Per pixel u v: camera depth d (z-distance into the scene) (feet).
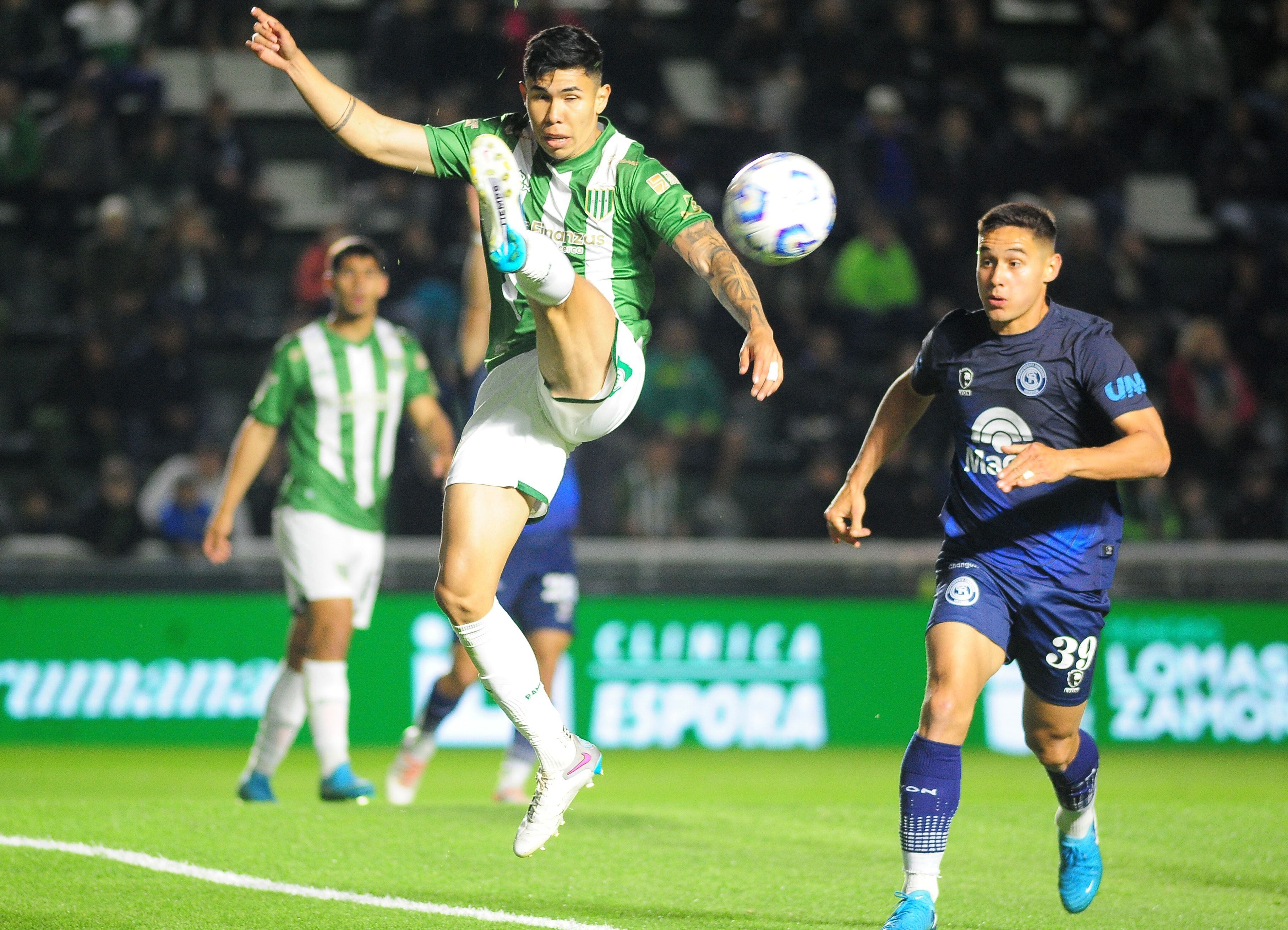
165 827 36.52
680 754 71.87
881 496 82.79
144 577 71.72
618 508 83.05
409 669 71.82
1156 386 92.32
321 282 91.97
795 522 82.58
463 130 29.04
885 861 34.91
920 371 30.48
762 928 28.09
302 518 45.88
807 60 105.40
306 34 116.06
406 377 47.57
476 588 27.25
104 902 29.22
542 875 32.55
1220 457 91.35
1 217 104.58
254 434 46.83
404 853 34.47
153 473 87.86
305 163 113.70
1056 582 28.73
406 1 98.94
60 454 88.02
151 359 88.74
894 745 75.10
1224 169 112.47
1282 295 102.89
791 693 74.59
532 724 28.07
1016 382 29.12
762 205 29.12
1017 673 75.72
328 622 45.73
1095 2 125.49
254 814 38.50
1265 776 66.49
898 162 99.04
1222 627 76.89
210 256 95.76
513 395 28.09
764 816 41.14
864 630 75.46
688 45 120.78
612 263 28.68
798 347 94.94
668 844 36.50
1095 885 30.07
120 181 100.89
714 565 74.49
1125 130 117.19
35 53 109.19
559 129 27.66
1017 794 59.00
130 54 108.47
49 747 70.33
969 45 107.76
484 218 25.20
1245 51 122.72
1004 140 100.89
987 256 28.71
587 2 108.88
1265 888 32.76
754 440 93.20
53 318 100.37
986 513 29.27
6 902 29.14
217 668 71.82
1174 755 74.64
